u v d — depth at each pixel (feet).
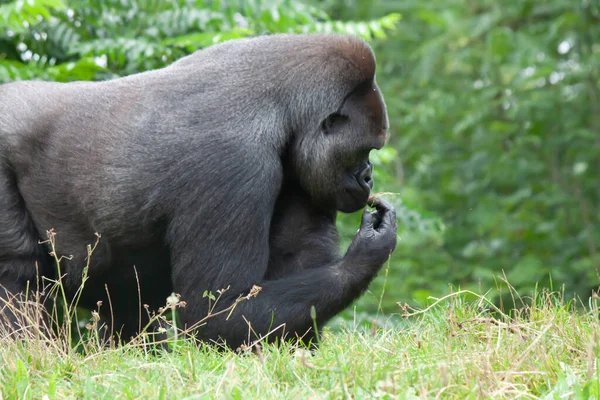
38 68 52.03
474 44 93.04
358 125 34.60
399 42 97.25
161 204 32.50
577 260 84.12
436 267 84.33
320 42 34.86
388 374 24.26
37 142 34.24
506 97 88.89
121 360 27.43
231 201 31.83
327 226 36.35
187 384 25.27
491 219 85.92
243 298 30.81
